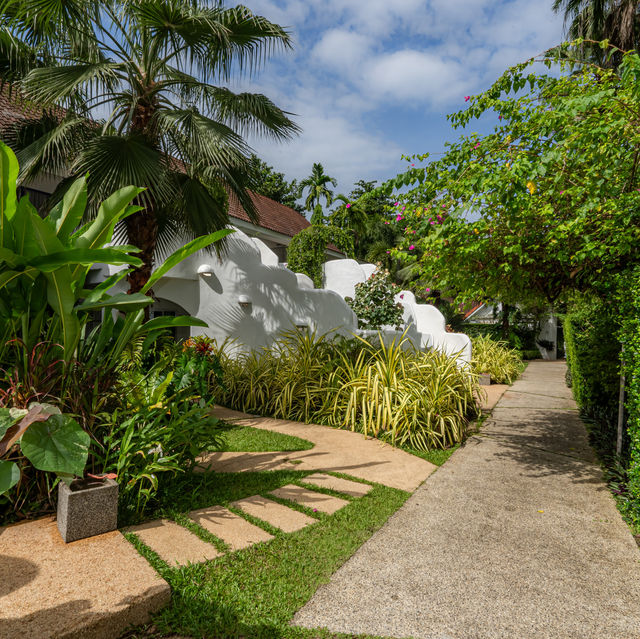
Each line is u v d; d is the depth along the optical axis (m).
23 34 5.86
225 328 8.91
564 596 2.38
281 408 6.59
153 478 2.92
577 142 3.21
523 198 3.47
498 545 2.95
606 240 3.59
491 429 6.51
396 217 4.64
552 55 3.80
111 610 1.90
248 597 2.21
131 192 3.11
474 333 22.19
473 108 4.12
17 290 2.95
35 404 2.21
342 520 3.19
